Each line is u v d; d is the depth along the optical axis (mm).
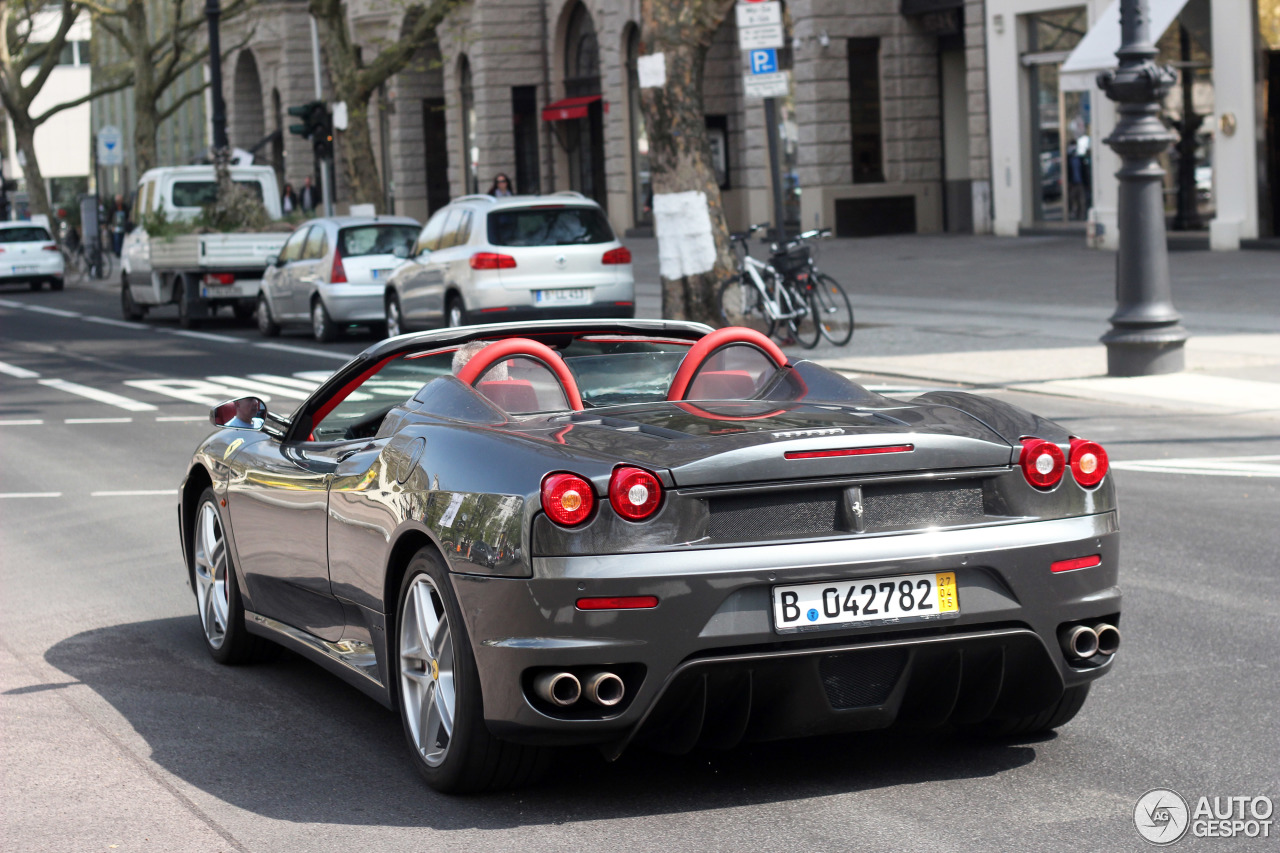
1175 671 6418
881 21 40250
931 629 4785
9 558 9727
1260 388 14961
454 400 5508
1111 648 5129
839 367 18172
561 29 52094
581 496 4555
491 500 4734
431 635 5074
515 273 21188
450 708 5047
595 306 21516
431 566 4980
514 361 5730
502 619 4637
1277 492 10406
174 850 4664
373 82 34625
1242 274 25375
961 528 4832
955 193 40625
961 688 5012
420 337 6359
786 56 41625
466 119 56469
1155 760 5309
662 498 4602
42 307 38250
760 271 20953
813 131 40000
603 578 4516
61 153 107688
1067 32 33906
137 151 53938
